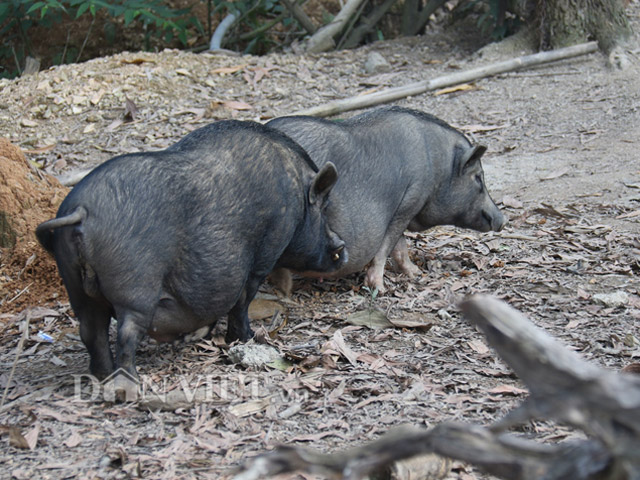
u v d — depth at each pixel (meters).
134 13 16.75
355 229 8.55
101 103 15.07
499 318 2.84
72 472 5.08
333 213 8.36
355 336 7.69
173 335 6.69
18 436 5.41
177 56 16.86
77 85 15.42
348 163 8.53
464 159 9.48
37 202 8.91
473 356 7.16
